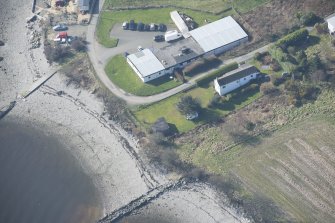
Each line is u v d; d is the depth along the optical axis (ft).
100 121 411.54
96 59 455.22
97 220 351.05
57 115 422.41
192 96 415.44
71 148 398.21
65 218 355.77
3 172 388.78
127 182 370.12
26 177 383.86
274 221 336.49
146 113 410.11
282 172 361.51
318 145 372.99
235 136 386.52
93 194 367.04
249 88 412.77
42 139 407.44
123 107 415.85
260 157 371.97
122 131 402.11
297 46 437.58
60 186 375.04
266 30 455.63
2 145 406.62
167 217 347.56
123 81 434.71
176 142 389.39
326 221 333.01
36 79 451.12
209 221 341.62
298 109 395.96
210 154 378.53
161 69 430.20
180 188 361.71
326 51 428.97
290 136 380.99
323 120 386.32
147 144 389.39
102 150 392.88
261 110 400.06
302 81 411.34
